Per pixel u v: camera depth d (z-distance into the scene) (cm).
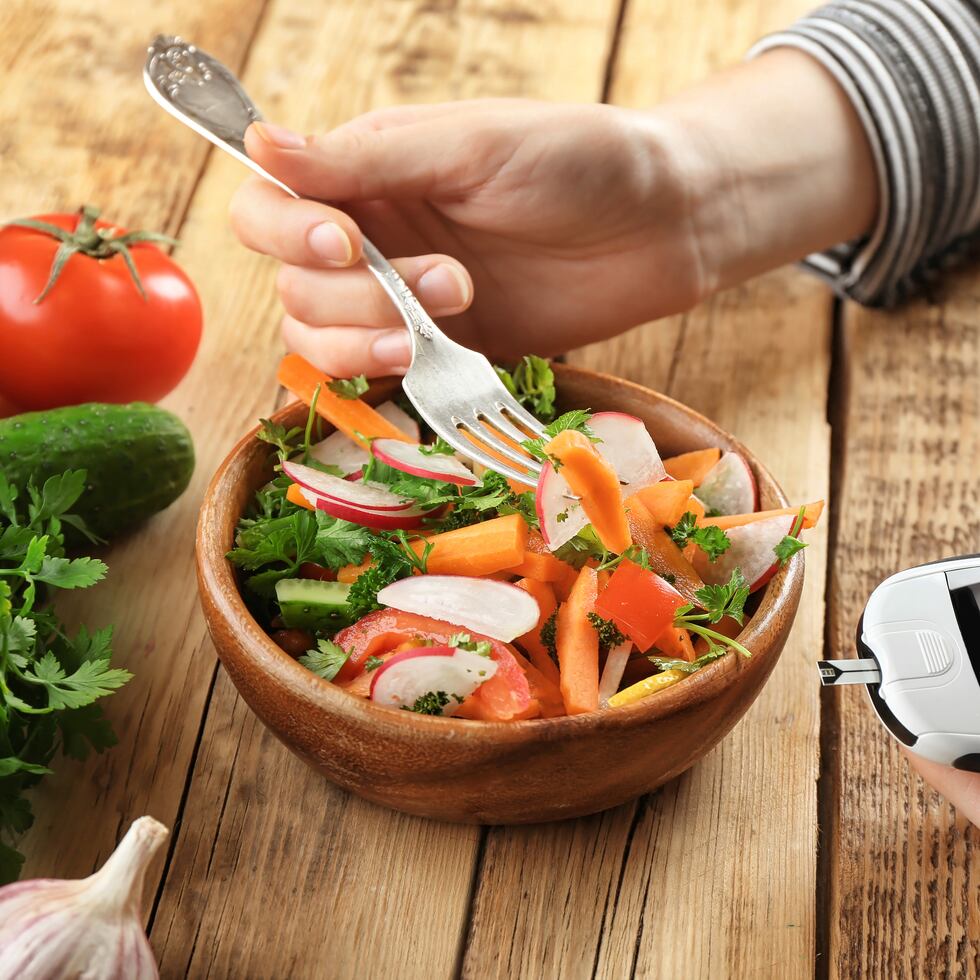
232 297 92
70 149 98
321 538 74
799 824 75
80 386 85
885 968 73
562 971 72
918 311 94
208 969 72
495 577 74
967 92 91
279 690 70
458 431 77
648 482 76
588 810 72
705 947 73
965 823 76
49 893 68
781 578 73
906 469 87
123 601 81
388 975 72
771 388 90
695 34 106
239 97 84
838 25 93
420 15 106
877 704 72
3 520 79
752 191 90
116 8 105
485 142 84
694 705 70
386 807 74
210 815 75
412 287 82
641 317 91
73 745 74
